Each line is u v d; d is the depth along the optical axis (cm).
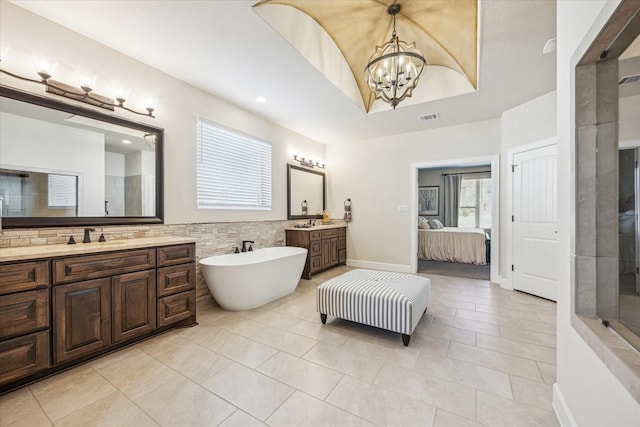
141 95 265
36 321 166
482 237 559
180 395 159
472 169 801
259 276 303
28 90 201
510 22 200
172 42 236
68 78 218
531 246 349
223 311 295
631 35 96
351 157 544
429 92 348
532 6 184
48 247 193
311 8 244
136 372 182
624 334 99
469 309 300
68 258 179
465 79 321
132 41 235
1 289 154
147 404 152
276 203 441
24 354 162
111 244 214
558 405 142
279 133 447
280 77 293
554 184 322
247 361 196
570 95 128
